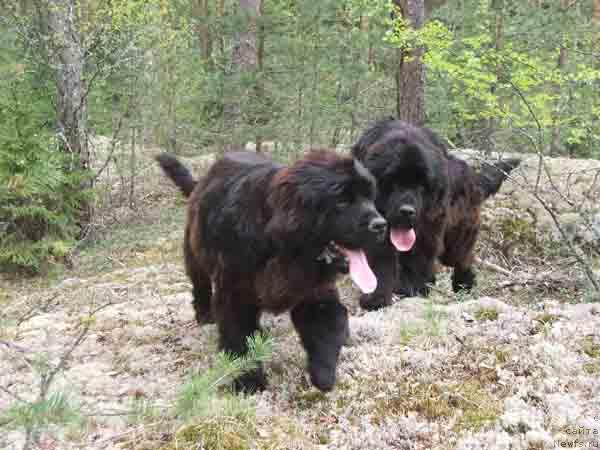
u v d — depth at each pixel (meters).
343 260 2.50
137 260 5.19
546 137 5.75
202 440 2.34
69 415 2.06
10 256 5.26
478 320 3.07
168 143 7.61
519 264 4.82
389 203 3.31
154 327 3.42
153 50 6.77
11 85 5.50
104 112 6.85
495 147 5.63
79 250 5.57
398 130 3.46
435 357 2.81
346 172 2.40
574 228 4.75
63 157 5.46
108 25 5.99
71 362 3.08
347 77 6.24
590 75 4.62
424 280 3.77
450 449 2.35
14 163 5.14
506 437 2.37
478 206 4.05
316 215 2.41
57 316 3.71
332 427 2.50
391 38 5.29
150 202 6.93
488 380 2.67
